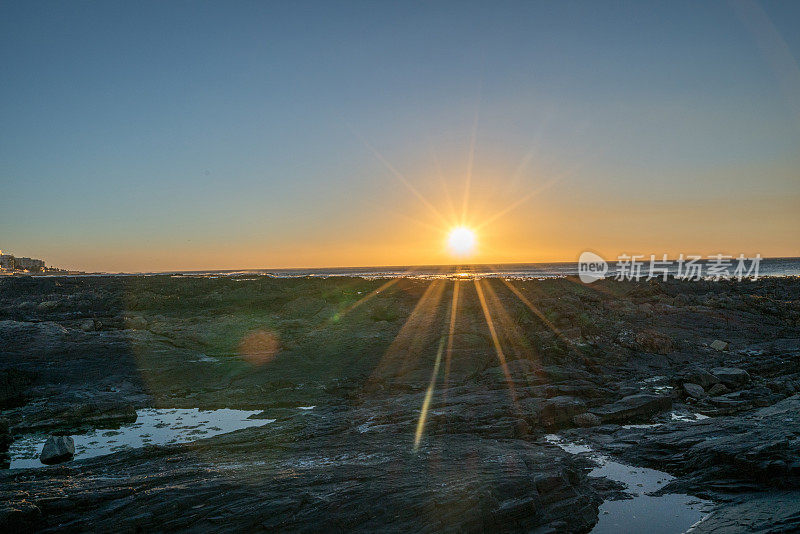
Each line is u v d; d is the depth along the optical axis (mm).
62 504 8531
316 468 10484
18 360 22922
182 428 15633
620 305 32969
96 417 16688
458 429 14031
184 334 28359
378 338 26250
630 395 17234
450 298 36312
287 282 48781
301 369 22172
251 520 8203
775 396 17156
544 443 13328
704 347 24891
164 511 8430
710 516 9211
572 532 8992
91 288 58625
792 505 8992
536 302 33312
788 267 124438
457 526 8352
